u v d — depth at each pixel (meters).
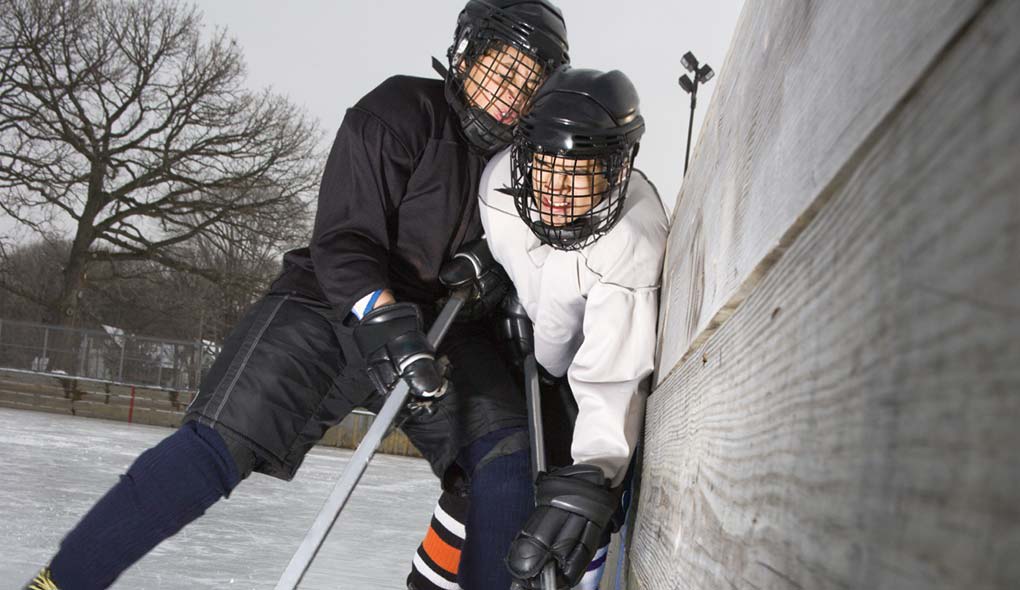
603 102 1.59
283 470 1.84
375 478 8.49
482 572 1.84
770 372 0.59
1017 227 0.22
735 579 0.61
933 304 0.28
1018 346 0.21
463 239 2.06
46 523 3.81
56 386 16.47
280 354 1.82
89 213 26.11
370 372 1.79
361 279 1.83
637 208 1.85
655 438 1.63
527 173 1.66
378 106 1.97
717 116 1.19
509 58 1.85
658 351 1.76
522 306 2.08
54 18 25.64
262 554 3.62
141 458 1.71
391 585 3.19
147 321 28.56
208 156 27.30
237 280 26.59
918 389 0.29
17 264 26.59
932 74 0.31
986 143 0.25
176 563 3.23
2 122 25.89
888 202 0.35
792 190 0.57
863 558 0.33
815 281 0.48
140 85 26.64
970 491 0.24
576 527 1.55
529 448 1.94
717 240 0.99
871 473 0.33
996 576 0.21
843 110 0.46
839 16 0.50
